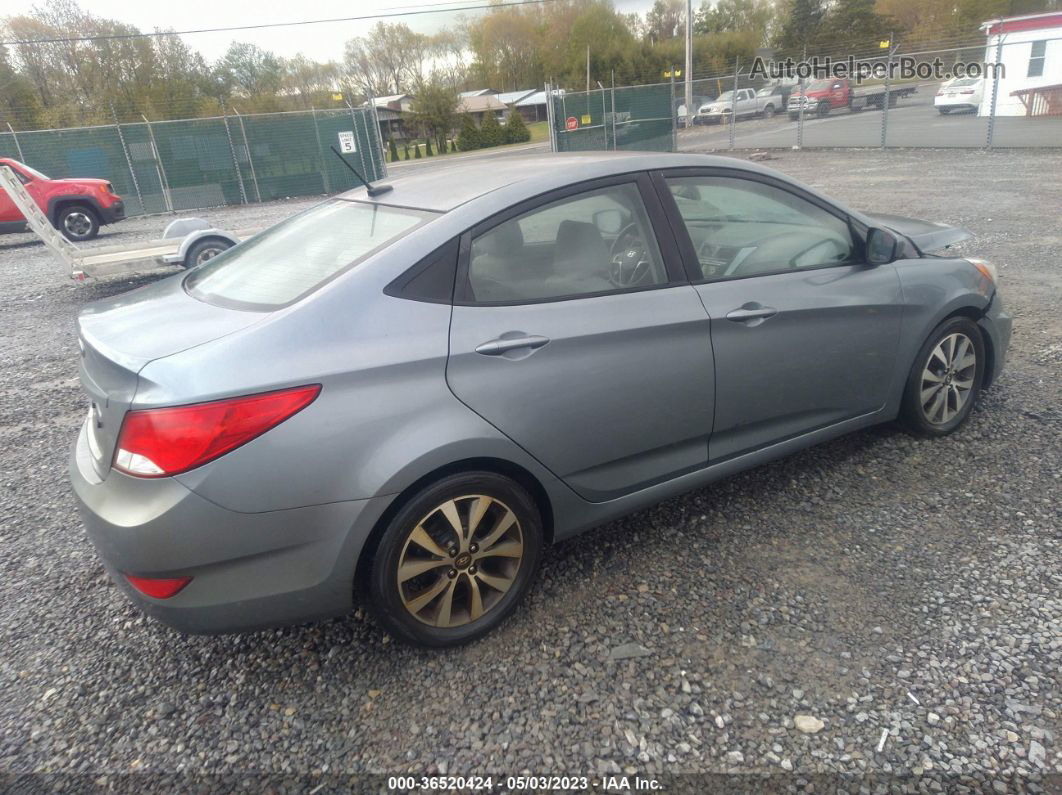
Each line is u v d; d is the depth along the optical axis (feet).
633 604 9.07
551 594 9.36
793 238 10.73
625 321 8.89
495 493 8.23
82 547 11.27
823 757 6.79
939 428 12.60
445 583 8.16
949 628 8.29
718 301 9.65
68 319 26.40
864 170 53.67
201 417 6.77
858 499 11.09
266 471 6.98
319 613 7.66
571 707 7.55
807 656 8.02
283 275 8.60
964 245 27.37
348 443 7.25
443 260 8.13
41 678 8.45
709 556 9.95
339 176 72.43
